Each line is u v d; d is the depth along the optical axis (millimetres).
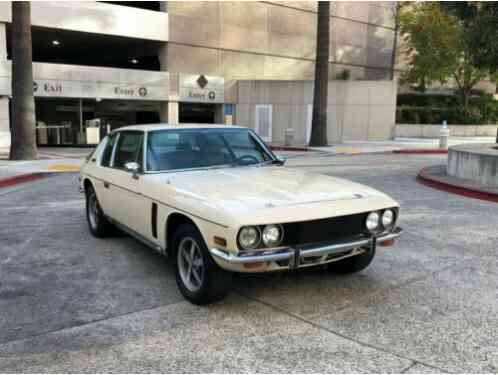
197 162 5250
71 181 12250
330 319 3949
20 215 8062
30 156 17062
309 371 3150
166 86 27297
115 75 25688
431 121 34469
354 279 4895
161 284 4762
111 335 3672
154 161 5102
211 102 29141
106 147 6328
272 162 5723
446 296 4457
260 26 30531
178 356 3352
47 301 4336
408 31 35938
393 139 28625
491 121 36406
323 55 23516
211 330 3752
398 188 10672
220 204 3881
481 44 12547
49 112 26891
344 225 4078
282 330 3750
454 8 13430
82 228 7141
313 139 24391
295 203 3967
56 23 23734
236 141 5676
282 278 4910
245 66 30234
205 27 28281
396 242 6316
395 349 3447
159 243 4676
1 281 4859
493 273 5113
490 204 8906
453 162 11750
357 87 28156
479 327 3809
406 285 4734
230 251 3662
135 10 25859
